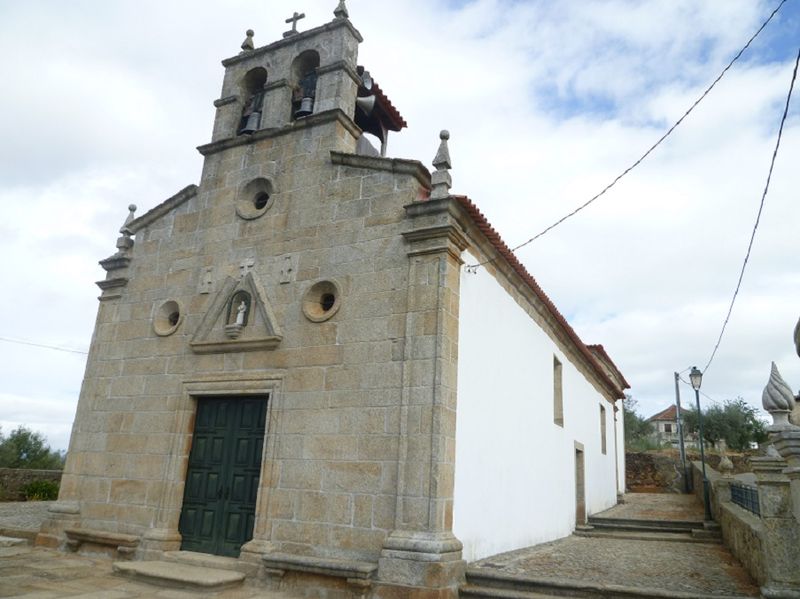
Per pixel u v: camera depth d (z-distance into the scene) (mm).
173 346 9656
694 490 21859
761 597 6023
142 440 9414
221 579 7078
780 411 5684
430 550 6516
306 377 8180
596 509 16500
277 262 9086
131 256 10812
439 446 6961
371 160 8648
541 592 6668
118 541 8719
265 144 9984
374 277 8141
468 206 7988
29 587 6859
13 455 25812
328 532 7344
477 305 8734
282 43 10617
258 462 8391
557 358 13516
